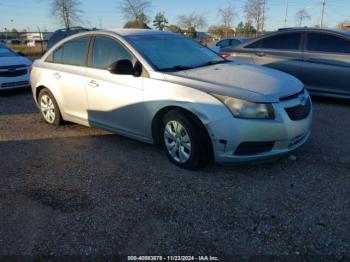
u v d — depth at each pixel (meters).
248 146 3.70
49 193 3.69
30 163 4.50
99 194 3.62
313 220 3.03
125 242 2.85
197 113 3.79
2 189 3.81
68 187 3.80
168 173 4.04
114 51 4.80
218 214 3.18
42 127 6.09
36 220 3.20
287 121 3.70
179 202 3.40
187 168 4.08
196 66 4.62
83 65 5.21
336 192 3.47
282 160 4.25
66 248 2.80
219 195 3.50
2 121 6.63
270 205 3.29
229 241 2.81
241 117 3.63
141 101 4.35
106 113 4.91
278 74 4.39
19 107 7.86
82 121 5.43
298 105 3.87
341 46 6.95
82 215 3.25
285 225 2.98
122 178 3.97
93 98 5.01
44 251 2.78
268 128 3.63
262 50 7.84
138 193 3.61
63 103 5.64
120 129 4.83
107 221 3.14
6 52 10.09
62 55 5.66
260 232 2.90
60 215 3.27
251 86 3.83
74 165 4.39
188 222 3.08
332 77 7.01
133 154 4.66
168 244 2.80
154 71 4.29
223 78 4.04
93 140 5.30
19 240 2.93
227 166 4.14
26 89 10.16
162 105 4.10
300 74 7.38
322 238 2.79
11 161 4.59
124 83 4.53
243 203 3.34
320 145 4.74
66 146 5.09
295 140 3.90
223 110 3.68
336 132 5.33
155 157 4.53
